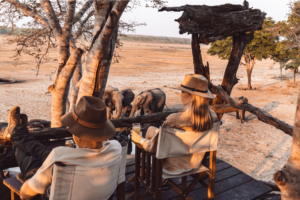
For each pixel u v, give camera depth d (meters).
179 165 2.53
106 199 1.82
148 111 10.55
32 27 6.91
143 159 2.85
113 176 1.83
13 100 15.30
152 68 36.69
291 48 18.16
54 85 5.43
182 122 2.32
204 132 2.49
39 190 1.65
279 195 3.59
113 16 3.09
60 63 5.64
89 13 7.60
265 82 26.50
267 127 11.44
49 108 14.09
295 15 16.67
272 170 7.17
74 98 7.50
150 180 2.81
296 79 27.95
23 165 2.25
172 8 3.56
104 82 3.90
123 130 7.97
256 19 4.13
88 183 1.67
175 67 39.44
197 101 2.29
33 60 34.41
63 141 3.60
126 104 10.21
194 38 4.00
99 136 1.66
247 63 21.83
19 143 2.34
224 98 4.45
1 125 3.80
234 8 4.02
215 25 3.91
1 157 2.82
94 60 3.67
